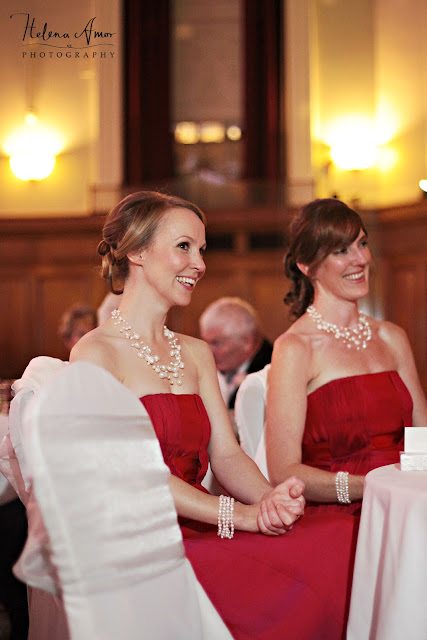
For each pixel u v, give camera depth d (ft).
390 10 27.71
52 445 5.00
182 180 27.58
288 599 6.15
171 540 5.62
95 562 5.04
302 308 9.50
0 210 28.02
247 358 13.46
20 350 27.35
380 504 5.87
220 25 28.71
